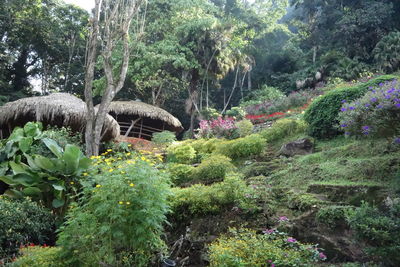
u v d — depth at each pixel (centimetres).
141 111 1573
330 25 2684
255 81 2825
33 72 2773
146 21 2169
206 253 442
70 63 2727
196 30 1869
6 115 1025
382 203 424
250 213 501
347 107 553
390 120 488
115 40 843
